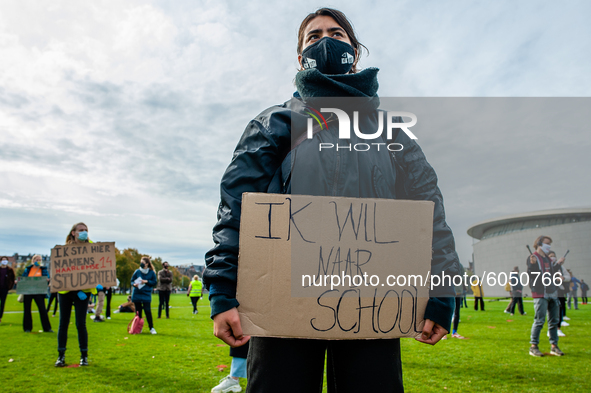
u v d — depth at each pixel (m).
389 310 1.33
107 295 12.45
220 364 5.20
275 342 1.32
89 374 4.60
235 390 3.74
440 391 3.89
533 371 4.73
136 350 6.30
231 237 1.34
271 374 1.30
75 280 5.08
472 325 9.98
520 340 7.32
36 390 3.92
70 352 6.06
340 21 1.81
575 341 7.19
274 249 1.30
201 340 7.49
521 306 13.64
